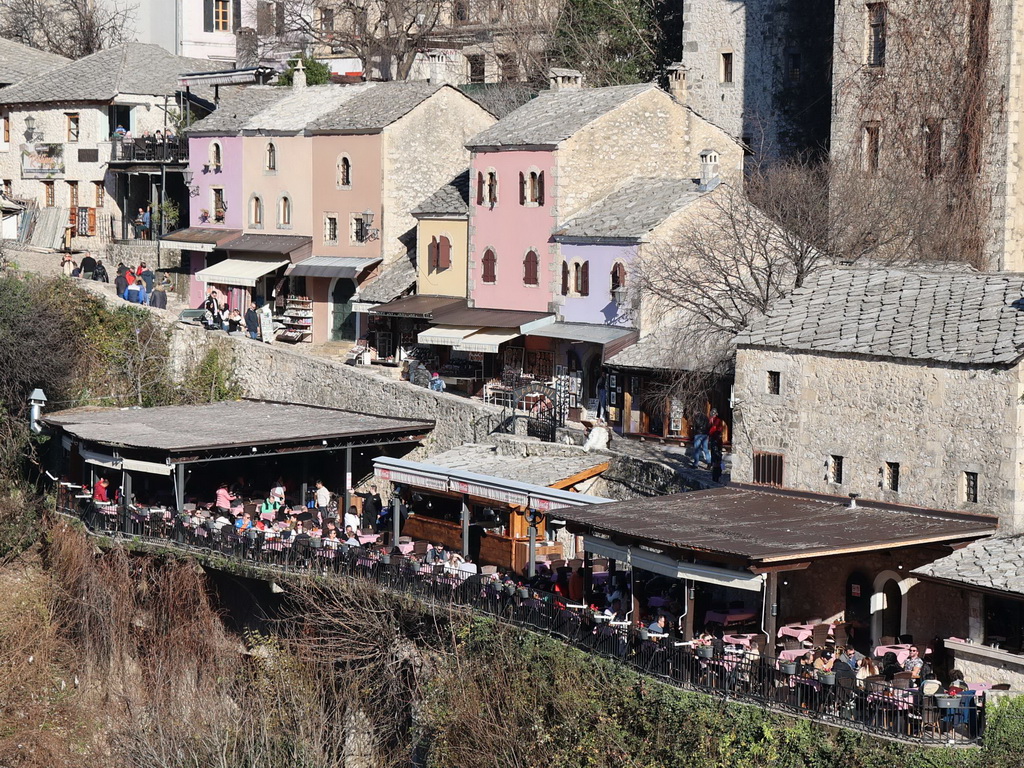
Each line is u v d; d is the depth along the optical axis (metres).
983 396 43.41
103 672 62.00
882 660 41.78
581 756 42.81
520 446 61.72
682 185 70.31
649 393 64.81
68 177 102.50
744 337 49.69
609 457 58.47
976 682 40.19
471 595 49.59
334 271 82.44
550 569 53.75
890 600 44.56
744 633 45.56
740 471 50.16
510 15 104.94
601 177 73.06
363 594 52.44
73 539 65.31
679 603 47.91
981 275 47.47
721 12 87.81
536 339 72.56
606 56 97.56
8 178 106.56
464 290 77.44
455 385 75.31
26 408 77.38
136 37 128.88
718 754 40.06
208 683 56.34
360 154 82.94
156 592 60.72
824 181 67.88
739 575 41.97
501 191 74.44
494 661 47.00
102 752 58.06
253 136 89.06
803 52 84.25
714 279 62.31
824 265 57.72
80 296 82.88
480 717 46.31
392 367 77.75
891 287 48.91
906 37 71.25
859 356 46.41
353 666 52.44
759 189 69.19
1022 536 42.03
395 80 98.69
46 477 75.19
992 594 39.53
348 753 51.25
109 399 79.69
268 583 56.84
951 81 69.75
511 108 93.19
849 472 46.88
